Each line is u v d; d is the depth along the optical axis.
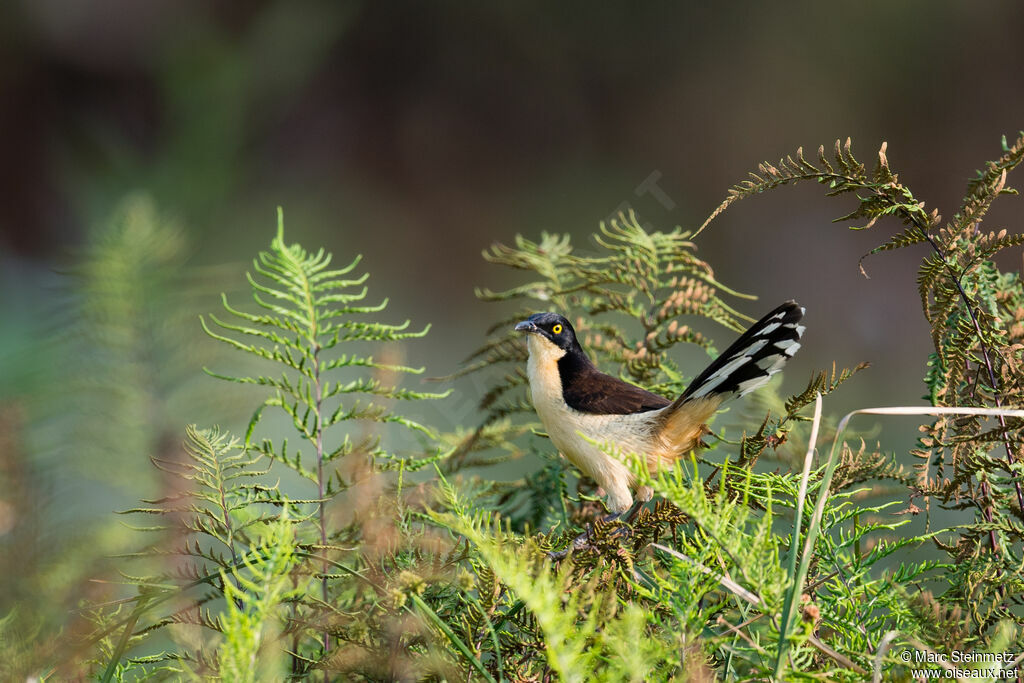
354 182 21.95
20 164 16.14
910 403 16.77
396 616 3.79
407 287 20.69
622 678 3.08
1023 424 4.12
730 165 23.14
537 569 3.73
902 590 3.74
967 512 5.98
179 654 3.90
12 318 6.09
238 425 5.58
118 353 5.64
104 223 6.38
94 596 4.08
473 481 5.82
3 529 4.15
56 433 5.20
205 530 3.94
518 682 3.61
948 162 22.55
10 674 3.66
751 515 4.58
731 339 15.28
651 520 4.11
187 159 7.73
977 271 4.38
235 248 10.70
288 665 4.10
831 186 4.22
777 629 3.25
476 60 23.53
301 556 3.83
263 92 11.07
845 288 19.73
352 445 4.22
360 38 22.38
